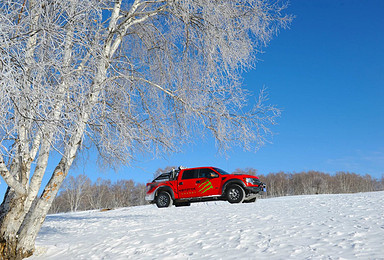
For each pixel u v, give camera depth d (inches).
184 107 287.1
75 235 343.3
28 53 155.3
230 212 402.9
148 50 335.6
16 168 244.2
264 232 259.6
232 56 263.7
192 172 554.6
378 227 239.9
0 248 237.6
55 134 156.7
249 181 517.7
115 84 214.7
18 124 150.4
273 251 200.7
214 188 527.8
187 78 295.6
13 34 149.9
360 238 211.0
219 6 249.1
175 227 327.9
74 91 166.7
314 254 184.5
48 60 156.8
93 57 183.2
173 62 317.1
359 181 3393.2
